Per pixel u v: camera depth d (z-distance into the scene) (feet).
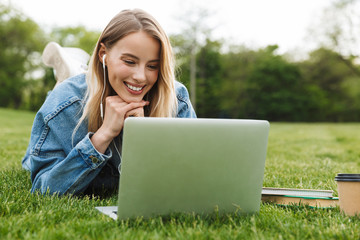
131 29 6.27
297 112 123.24
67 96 7.13
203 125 5.08
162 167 5.06
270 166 12.32
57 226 5.01
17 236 4.60
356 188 6.07
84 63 12.42
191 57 97.25
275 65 120.47
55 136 7.07
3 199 6.29
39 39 120.57
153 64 6.52
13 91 114.73
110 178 7.89
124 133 4.92
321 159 15.44
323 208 6.74
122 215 5.18
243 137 5.30
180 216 5.31
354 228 5.25
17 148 15.81
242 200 5.59
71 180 6.63
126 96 6.54
